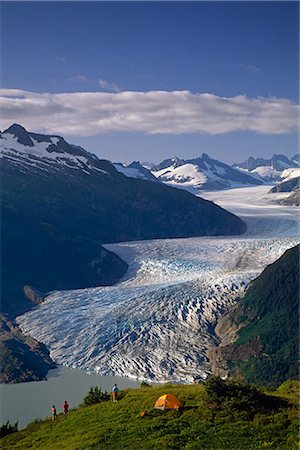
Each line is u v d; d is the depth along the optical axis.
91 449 39.78
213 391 43.97
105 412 47.94
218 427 40.06
